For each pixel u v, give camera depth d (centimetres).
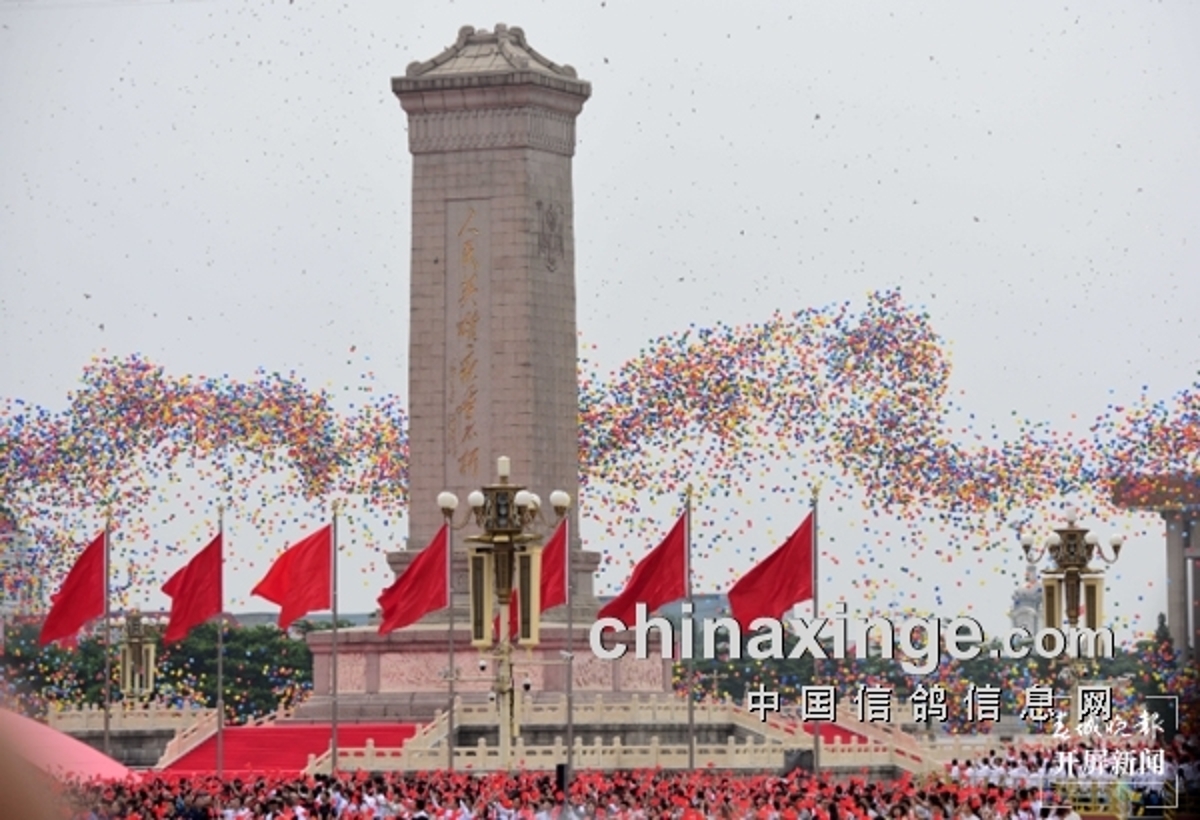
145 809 8662
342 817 9056
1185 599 10962
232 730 14875
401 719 15975
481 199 16762
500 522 11369
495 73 16675
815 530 11350
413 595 12150
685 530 11456
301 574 12344
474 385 16688
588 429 17988
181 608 12738
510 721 11644
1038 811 9162
